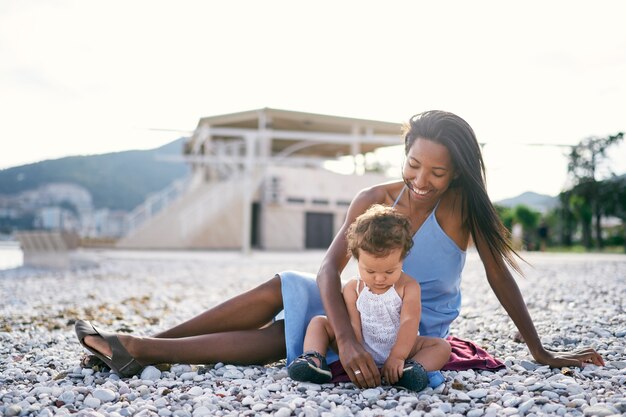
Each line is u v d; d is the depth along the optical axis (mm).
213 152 27484
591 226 29422
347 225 3090
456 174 2926
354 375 2648
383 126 25375
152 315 5613
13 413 2393
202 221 23922
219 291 8078
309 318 3072
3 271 12695
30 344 4043
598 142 24297
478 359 3080
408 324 2736
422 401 2457
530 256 18250
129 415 2387
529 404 2395
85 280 9898
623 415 2232
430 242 3059
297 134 18875
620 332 4020
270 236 24781
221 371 3029
